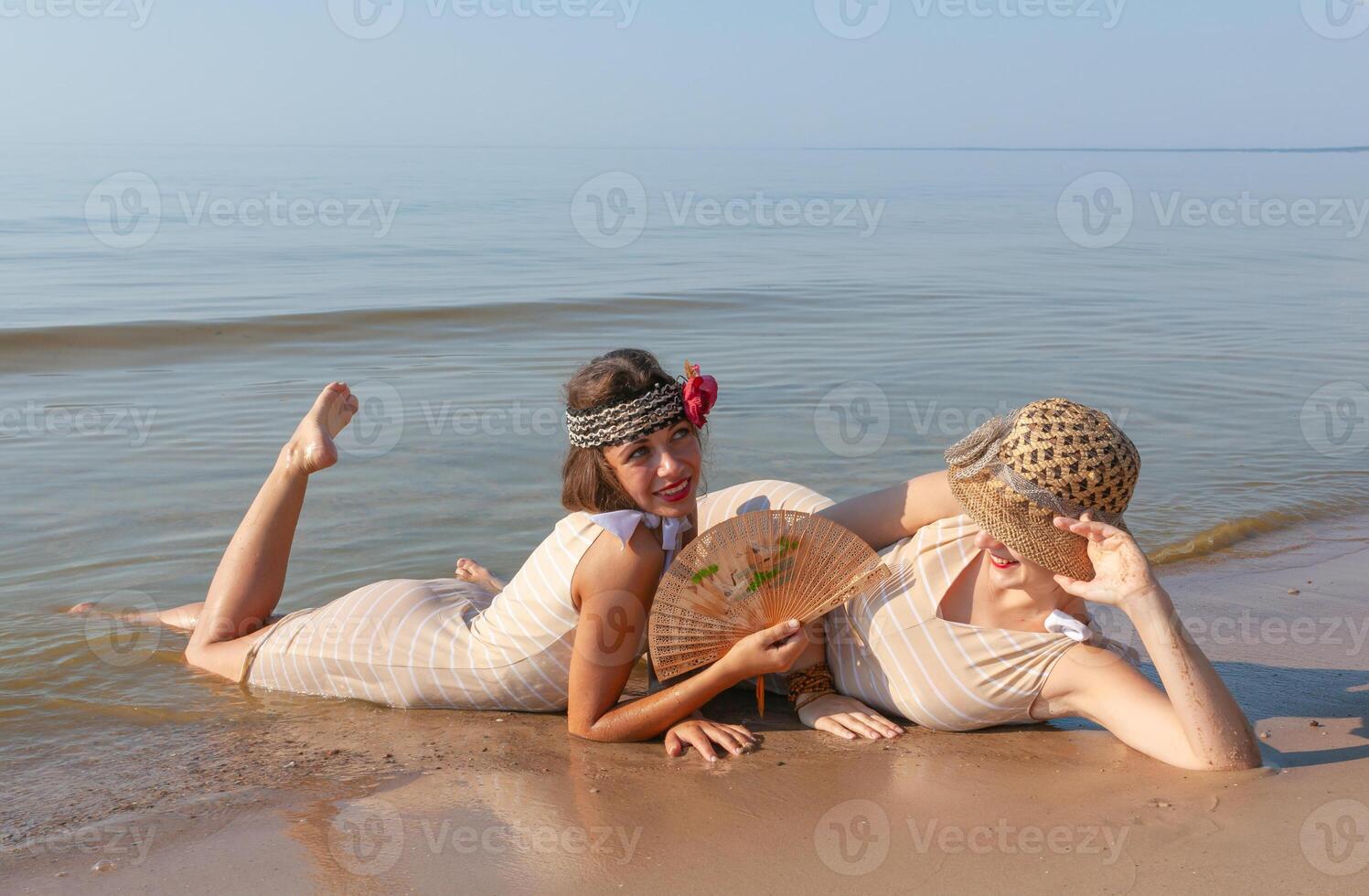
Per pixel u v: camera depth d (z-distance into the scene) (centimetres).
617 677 308
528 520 509
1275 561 456
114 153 7906
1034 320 1075
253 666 357
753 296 1188
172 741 314
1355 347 949
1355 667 344
